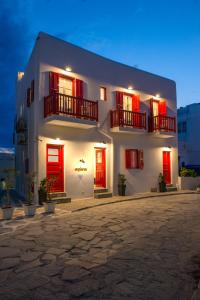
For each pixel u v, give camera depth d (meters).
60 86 12.89
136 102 15.96
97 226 7.86
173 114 19.31
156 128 16.84
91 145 14.02
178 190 18.52
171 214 9.66
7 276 4.40
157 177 17.64
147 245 5.99
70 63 13.23
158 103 18.05
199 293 3.71
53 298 3.65
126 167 15.68
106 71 14.99
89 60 14.14
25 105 15.74
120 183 15.01
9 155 21.84
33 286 4.02
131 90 16.34
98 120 14.30
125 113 15.06
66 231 7.30
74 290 3.87
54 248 5.84
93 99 14.16
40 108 12.16
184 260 5.04
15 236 6.84
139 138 16.69
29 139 13.91
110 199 13.45
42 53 12.24
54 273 4.49
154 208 11.05
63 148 12.88
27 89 14.87
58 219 8.89
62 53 12.97
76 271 4.56
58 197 12.30
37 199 11.95
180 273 4.44
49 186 11.98
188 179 19.20
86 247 5.90
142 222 8.34
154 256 5.27
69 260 5.10
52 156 12.59
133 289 3.88
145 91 17.28
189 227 7.65
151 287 3.94
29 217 9.22
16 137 18.95
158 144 17.95
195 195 15.99
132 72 16.52
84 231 7.29
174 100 19.48
